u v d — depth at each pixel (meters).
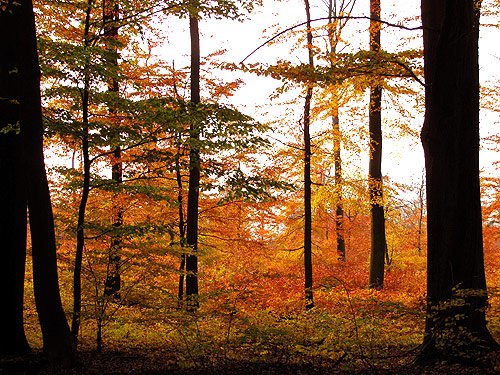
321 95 13.72
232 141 10.48
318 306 13.31
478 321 7.47
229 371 7.59
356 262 25.11
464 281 7.46
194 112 9.39
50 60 9.00
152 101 9.18
